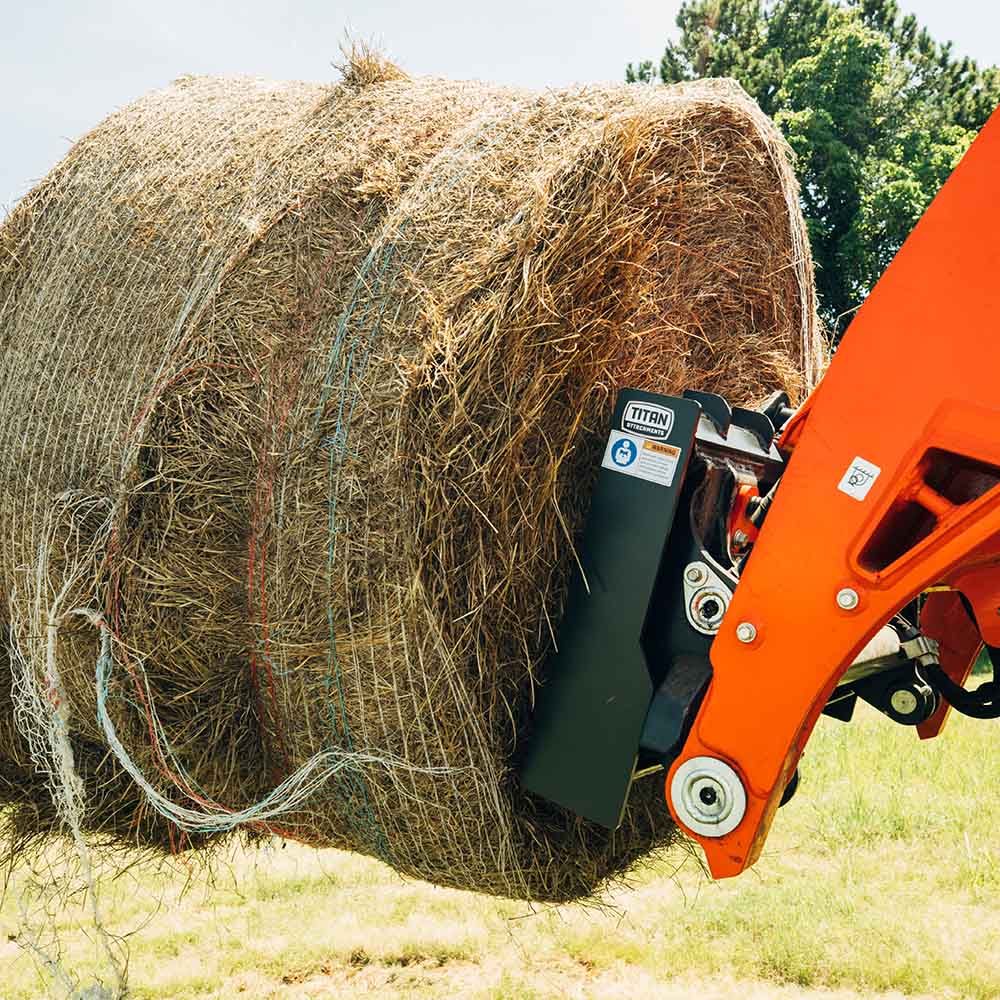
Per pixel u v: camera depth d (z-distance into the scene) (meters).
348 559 2.46
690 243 2.93
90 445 2.84
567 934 3.81
